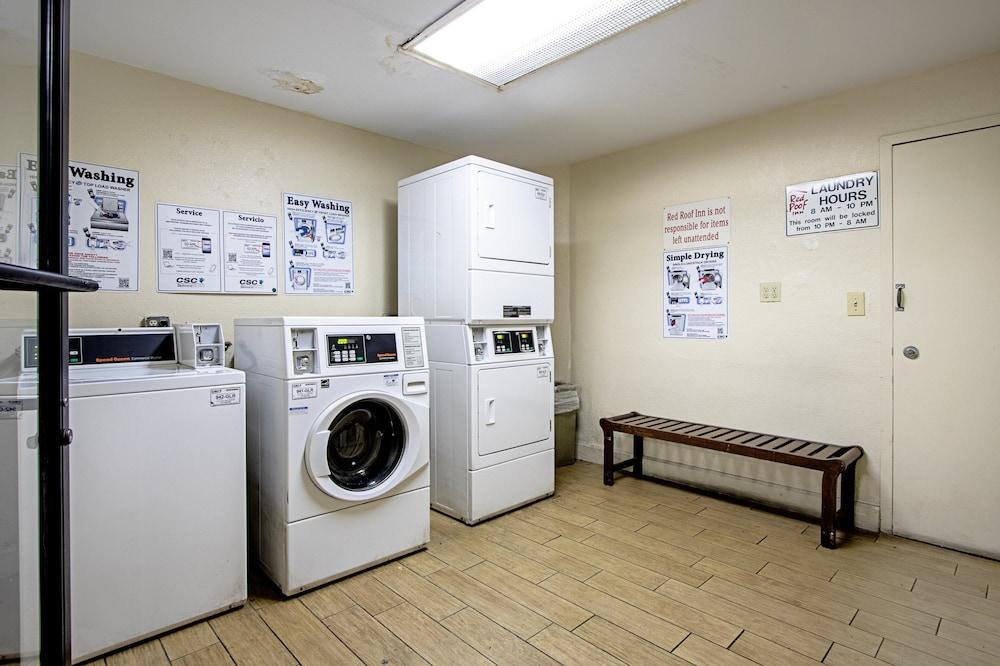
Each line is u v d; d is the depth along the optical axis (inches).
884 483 103.1
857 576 86.2
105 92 91.2
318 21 80.7
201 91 102.3
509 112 117.3
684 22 80.6
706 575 86.9
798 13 78.0
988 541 92.4
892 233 100.9
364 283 127.9
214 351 88.9
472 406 107.7
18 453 39.4
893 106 100.3
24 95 38.2
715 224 126.1
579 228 157.5
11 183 38.2
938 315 96.5
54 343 39.8
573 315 159.9
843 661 64.6
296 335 82.4
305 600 79.8
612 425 132.7
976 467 93.4
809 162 110.8
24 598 39.4
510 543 99.9
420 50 89.9
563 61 93.7
